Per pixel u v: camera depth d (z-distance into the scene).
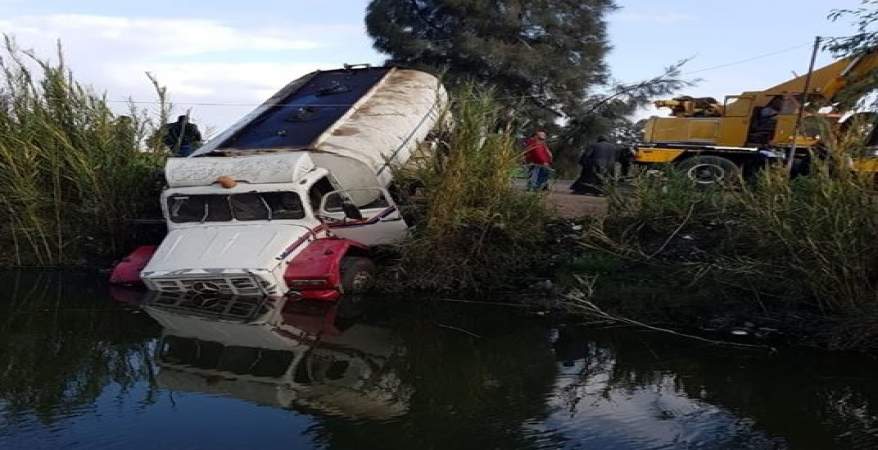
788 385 6.25
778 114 15.40
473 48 28.42
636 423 5.41
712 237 9.91
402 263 10.07
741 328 7.86
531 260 10.34
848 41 9.06
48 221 11.85
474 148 10.30
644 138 17.69
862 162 7.81
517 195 10.55
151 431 5.18
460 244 10.26
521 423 5.39
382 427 5.30
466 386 6.19
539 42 30.69
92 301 9.16
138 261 10.26
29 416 5.48
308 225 9.65
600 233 10.00
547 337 7.76
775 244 8.16
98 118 12.16
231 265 8.93
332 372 6.52
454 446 4.96
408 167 10.88
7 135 11.61
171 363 6.74
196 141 13.70
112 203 11.83
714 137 16.45
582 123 28.77
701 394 6.05
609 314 8.50
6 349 7.13
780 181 8.21
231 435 5.12
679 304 8.44
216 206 9.90
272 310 8.72
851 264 7.46
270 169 9.77
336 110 12.00
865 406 5.77
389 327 8.09
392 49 30.31
